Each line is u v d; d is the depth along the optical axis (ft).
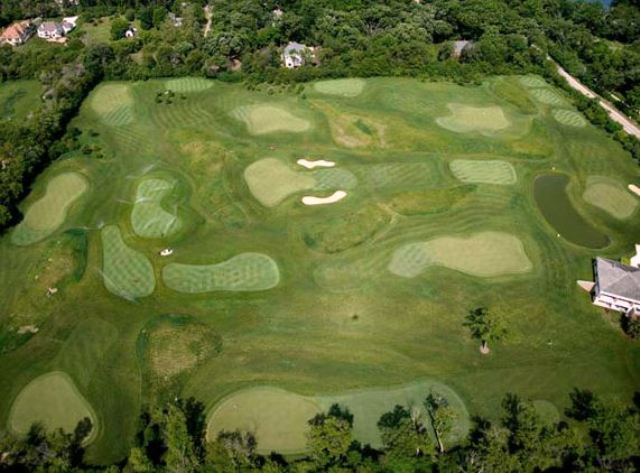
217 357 283.38
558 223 370.12
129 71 551.59
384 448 240.53
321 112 492.13
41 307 313.53
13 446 237.66
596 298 309.83
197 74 557.33
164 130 473.67
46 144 437.58
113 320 305.12
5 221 364.38
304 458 238.48
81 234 362.33
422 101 510.17
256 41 593.01
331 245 346.95
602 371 276.41
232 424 253.03
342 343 289.12
